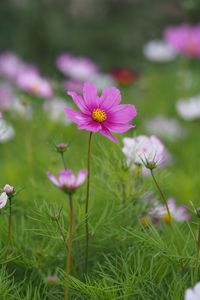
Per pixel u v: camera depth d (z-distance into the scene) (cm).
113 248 140
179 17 417
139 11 427
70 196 121
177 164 211
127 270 131
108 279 129
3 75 328
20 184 168
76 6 423
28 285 130
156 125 235
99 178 147
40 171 175
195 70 326
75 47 410
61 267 137
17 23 438
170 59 313
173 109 265
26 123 192
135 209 146
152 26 420
